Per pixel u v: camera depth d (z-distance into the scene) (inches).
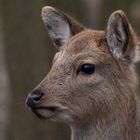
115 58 591.8
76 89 584.7
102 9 1110.4
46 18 637.3
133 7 1167.0
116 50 591.5
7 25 867.4
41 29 864.3
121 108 591.8
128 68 596.7
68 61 587.5
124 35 589.6
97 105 588.7
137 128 597.3
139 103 605.6
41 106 579.2
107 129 592.1
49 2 892.6
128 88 594.2
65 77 585.0
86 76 585.3
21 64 863.7
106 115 591.5
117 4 1103.6
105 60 588.1
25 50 861.8
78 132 598.5
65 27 629.9
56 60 594.2
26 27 861.2
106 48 591.8
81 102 585.9
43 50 864.3
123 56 593.0
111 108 590.6
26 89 863.1
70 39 604.7
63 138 863.1
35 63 860.6
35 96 578.2
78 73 585.9
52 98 580.7
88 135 595.2
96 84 586.6
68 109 585.0
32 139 860.6
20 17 861.2
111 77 589.6
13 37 864.9
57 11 631.8
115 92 590.6
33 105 578.2
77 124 595.2
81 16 1010.1
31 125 859.4
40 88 581.9
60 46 634.8
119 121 591.8
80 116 589.3
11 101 874.8
